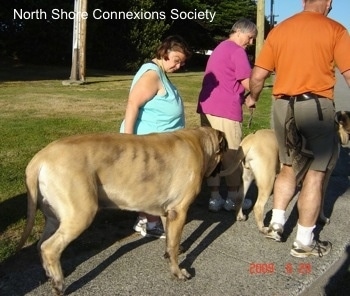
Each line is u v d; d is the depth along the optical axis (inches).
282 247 181.8
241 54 199.5
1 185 218.7
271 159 191.2
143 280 150.1
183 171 148.2
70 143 131.5
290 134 163.6
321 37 157.2
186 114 464.1
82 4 682.8
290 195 182.2
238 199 202.8
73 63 694.5
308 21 160.7
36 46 1056.8
